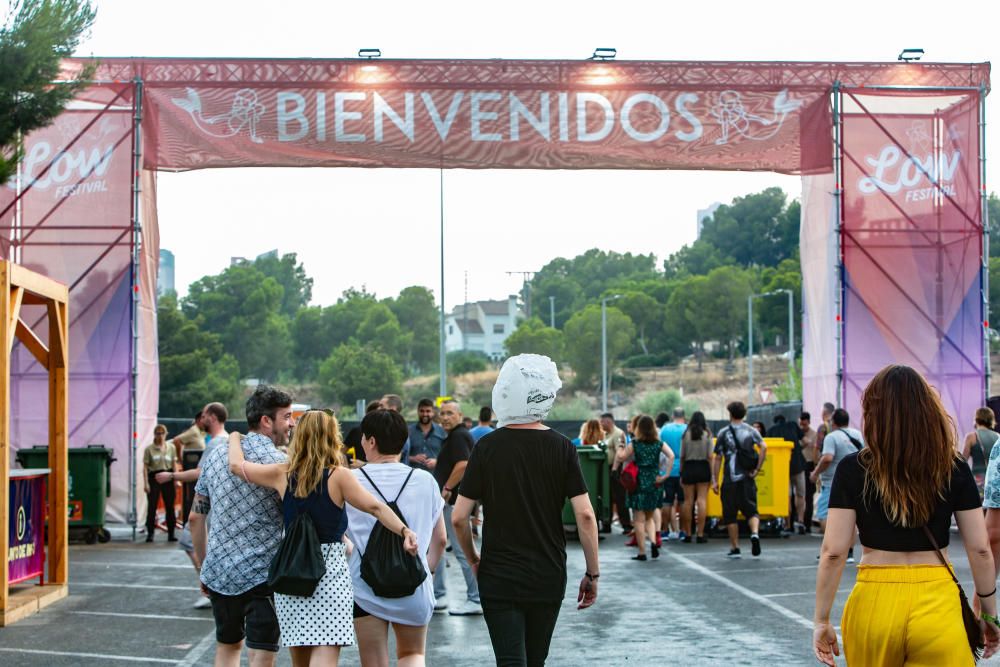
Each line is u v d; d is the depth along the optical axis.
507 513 5.59
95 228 20.00
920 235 20.72
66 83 15.45
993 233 99.50
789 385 65.50
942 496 4.40
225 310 101.88
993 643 4.57
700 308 108.19
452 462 10.30
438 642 9.16
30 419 19.78
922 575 4.36
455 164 20.77
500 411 5.75
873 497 4.43
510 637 5.48
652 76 20.91
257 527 6.18
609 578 12.98
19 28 14.30
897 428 4.39
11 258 19.91
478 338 158.12
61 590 11.60
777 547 16.36
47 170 20.05
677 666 8.13
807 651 8.64
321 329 111.44
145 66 20.34
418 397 99.31
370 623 6.00
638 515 14.73
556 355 102.31
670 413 78.12
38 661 8.48
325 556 5.76
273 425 6.34
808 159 20.91
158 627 9.92
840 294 20.64
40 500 11.61
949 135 20.84
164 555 15.89
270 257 138.12
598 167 20.89
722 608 10.77
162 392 73.75
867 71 20.92
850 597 4.48
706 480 16.94
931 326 20.59
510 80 20.75
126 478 19.75
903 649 4.31
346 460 6.51
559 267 162.00
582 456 18.73
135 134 19.97
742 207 145.12
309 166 20.69
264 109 20.47
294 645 5.72
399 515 6.11
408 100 20.64
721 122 20.84
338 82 20.59
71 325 19.86
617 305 113.50
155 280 21.84
